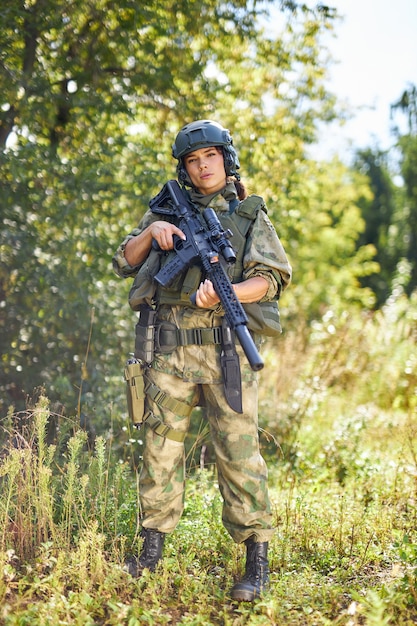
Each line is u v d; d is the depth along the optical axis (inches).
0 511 152.4
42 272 267.4
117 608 125.6
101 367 273.0
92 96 299.9
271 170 370.6
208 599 137.3
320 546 169.6
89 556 147.3
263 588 139.8
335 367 385.7
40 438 158.2
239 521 143.3
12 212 273.3
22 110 277.1
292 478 235.1
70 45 308.7
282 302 622.5
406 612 132.6
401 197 1243.2
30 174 272.2
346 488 220.7
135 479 217.6
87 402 242.8
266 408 307.9
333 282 893.2
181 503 150.4
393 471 235.5
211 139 145.3
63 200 283.3
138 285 148.2
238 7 327.0
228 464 143.4
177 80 333.1
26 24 292.8
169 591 142.1
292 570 157.2
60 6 286.4
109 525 163.9
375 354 426.3
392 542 173.2
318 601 140.4
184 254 141.3
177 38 317.1
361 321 459.2
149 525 147.8
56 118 305.6
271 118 376.8
